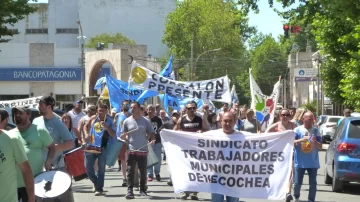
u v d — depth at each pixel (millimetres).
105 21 89000
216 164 9727
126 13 88938
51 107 10547
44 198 8734
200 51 81062
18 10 27578
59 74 65812
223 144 9727
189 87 19781
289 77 93000
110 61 57406
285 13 25562
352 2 17828
